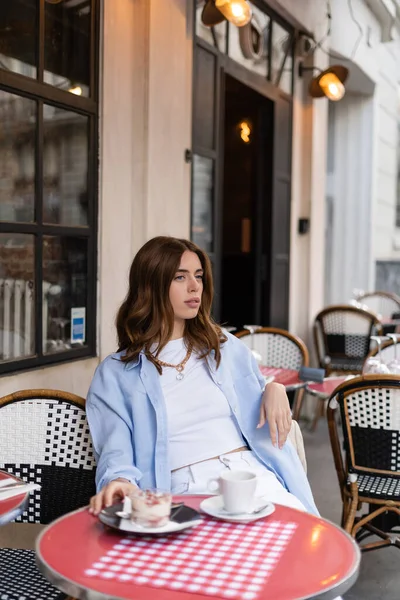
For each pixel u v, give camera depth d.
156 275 2.16
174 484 2.05
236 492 1.56
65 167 3.27
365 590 3.02
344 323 6.29
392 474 2.91
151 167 3.75
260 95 5.64
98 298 3.52
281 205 6.00
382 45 8.60
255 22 5.23
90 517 1.57
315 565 1.33
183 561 1.35
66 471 2.18
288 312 6.24
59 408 2.20
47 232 3.15
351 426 2.95
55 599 1.75
